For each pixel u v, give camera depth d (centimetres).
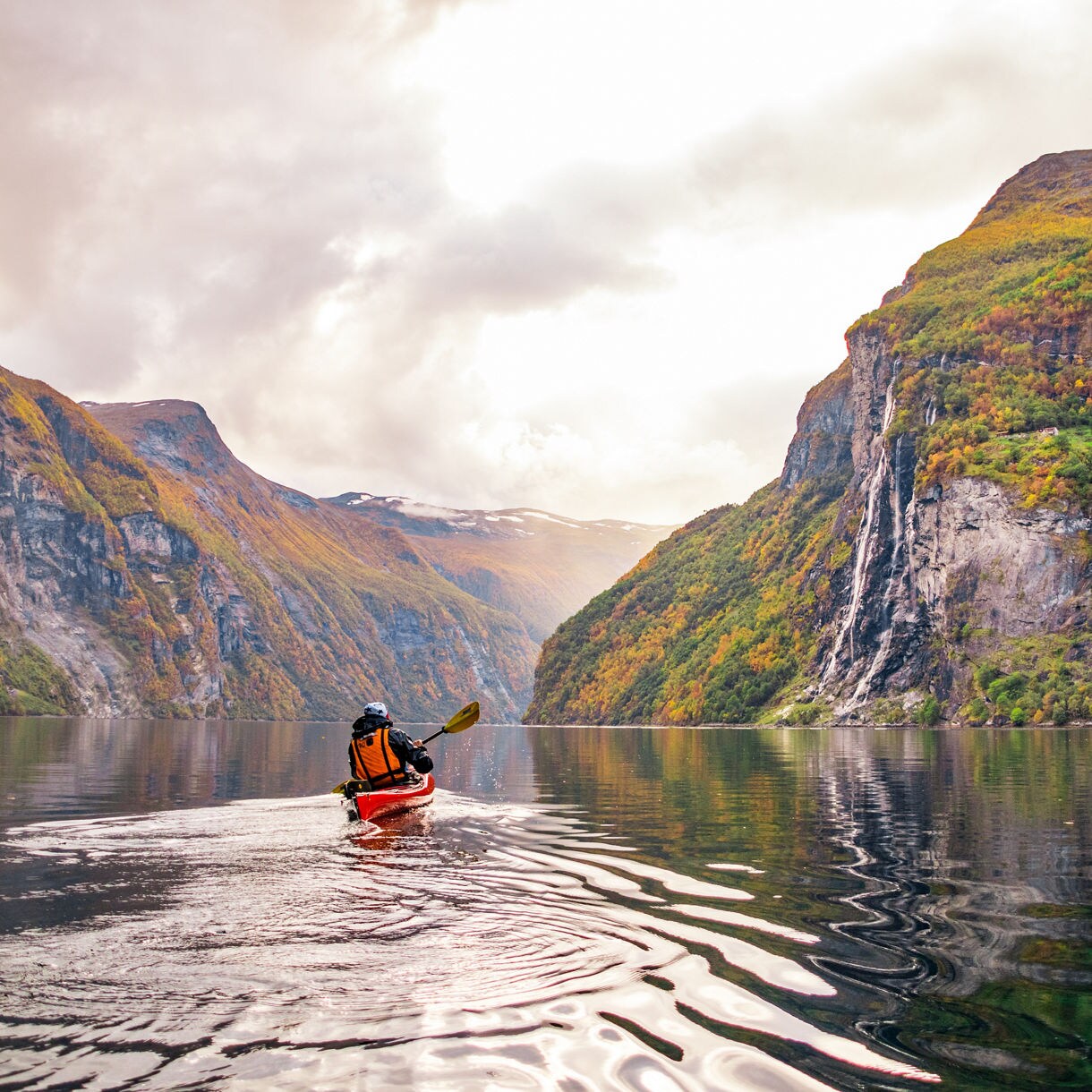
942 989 576
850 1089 430
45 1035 490
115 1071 444
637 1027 506
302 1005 537
